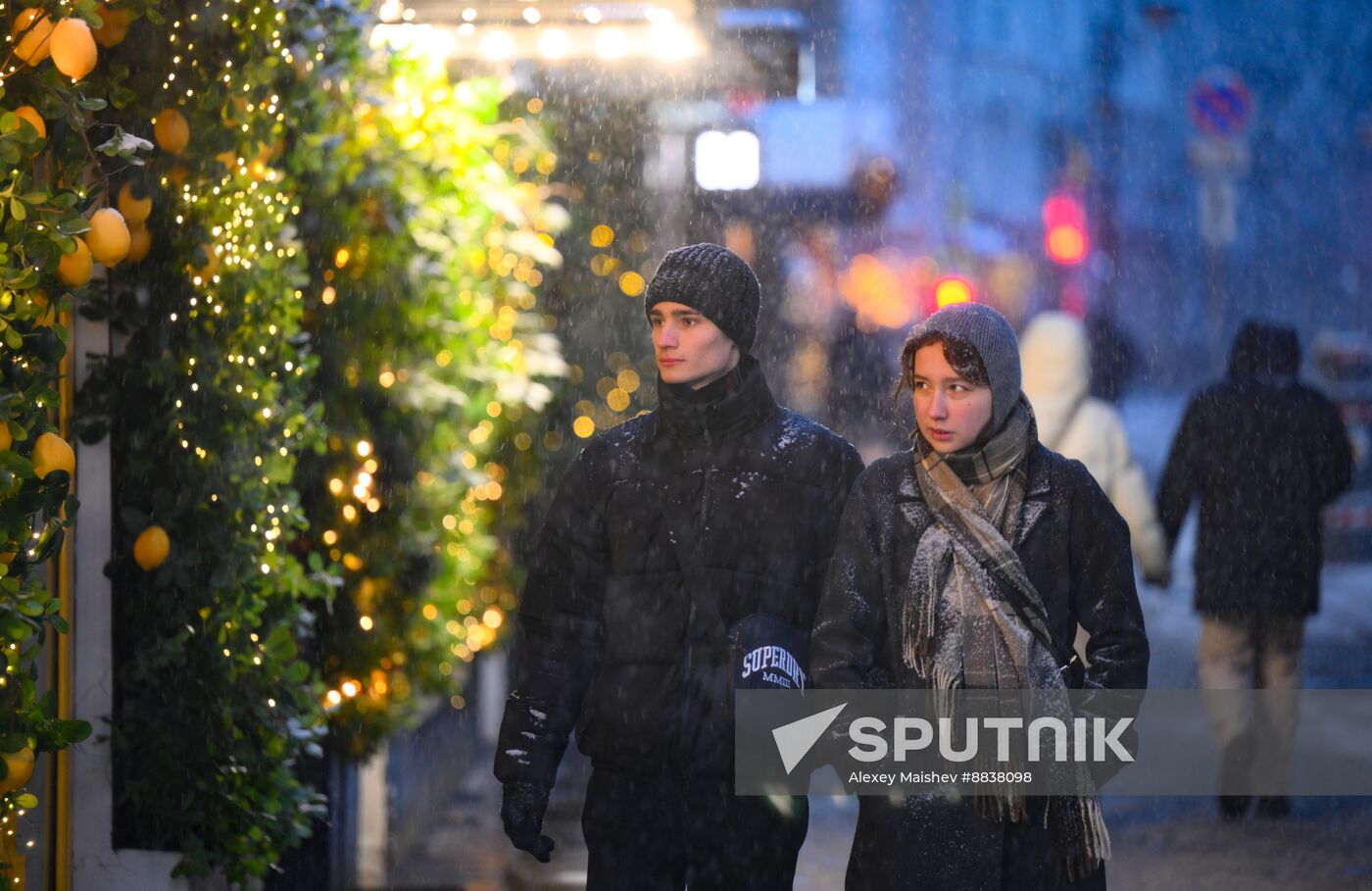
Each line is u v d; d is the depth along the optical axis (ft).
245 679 51.60
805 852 73.36
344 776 64.80
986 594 39.09
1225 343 303.07
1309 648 112.27
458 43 79.51
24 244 35.58
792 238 265.95
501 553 87.20
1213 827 74.90
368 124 65.10
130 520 48.60
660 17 80.02
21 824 46.62
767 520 42.34
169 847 50.93
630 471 43.04
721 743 41.45
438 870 71.56
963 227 321.52
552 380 91.45
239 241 50.98
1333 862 70.33
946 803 39.04
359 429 64.59
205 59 49.03
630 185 101.76
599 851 42.52
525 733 43.65
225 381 50.52
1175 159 469.16
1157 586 77.00
